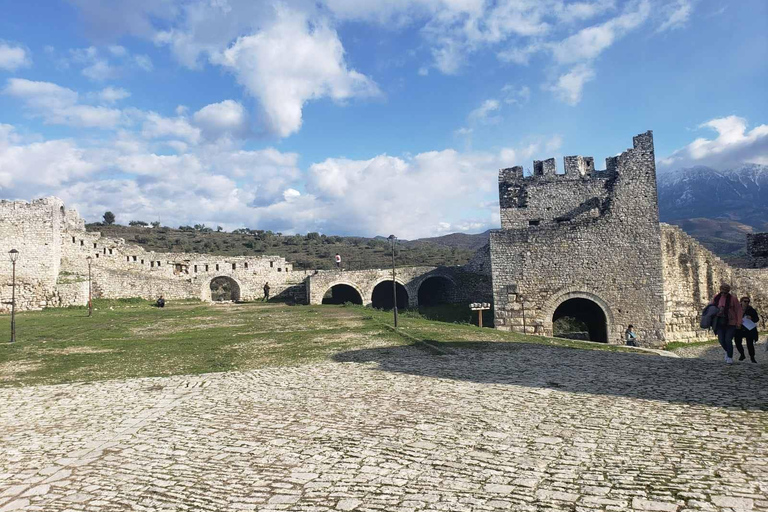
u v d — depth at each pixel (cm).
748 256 4828
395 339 2075
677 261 3662
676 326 3581
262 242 10081
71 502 624
